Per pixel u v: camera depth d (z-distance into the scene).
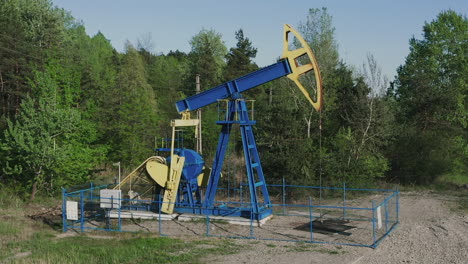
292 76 17.25
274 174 25.53
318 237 15.57
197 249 14.12
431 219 18.73
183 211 18.66
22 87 34.25
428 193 26.39
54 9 46.69
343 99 35.22
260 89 45.56
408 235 15.67
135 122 32.12
